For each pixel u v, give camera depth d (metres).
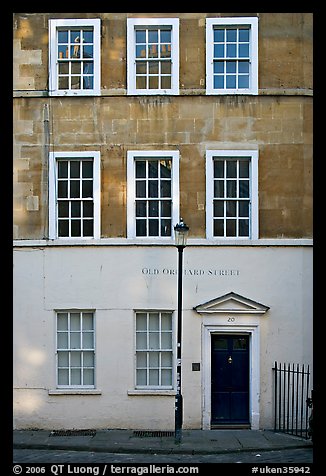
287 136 18.25
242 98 18.28
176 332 18.05
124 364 18.05
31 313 18.22
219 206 18.33
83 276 18.20
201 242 18.09
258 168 18.22
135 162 18.36
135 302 18.09
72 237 18.36
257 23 18.31
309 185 18.22
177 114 18.31
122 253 18.19
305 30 18.31
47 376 18.09
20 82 18.41
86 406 18.03
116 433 17.56
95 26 18.39
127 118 18.33
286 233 18.17
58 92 18.42
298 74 18.28
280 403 17.77
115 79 18.36
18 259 18.27
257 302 17.97
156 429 17.91
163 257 18.16
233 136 18.27
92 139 18.34
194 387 17.95
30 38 18.44
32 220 18.31
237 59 18.41
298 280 18.05
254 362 17.98
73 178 18.42
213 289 18.06
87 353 18.28
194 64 18.33
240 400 18.19
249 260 18.11
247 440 16.66
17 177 18.34
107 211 18.28
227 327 18.02
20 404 18.06
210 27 18.34
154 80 18.47
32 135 18.38
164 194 18.38
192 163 18.25
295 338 17.97
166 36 18.44
